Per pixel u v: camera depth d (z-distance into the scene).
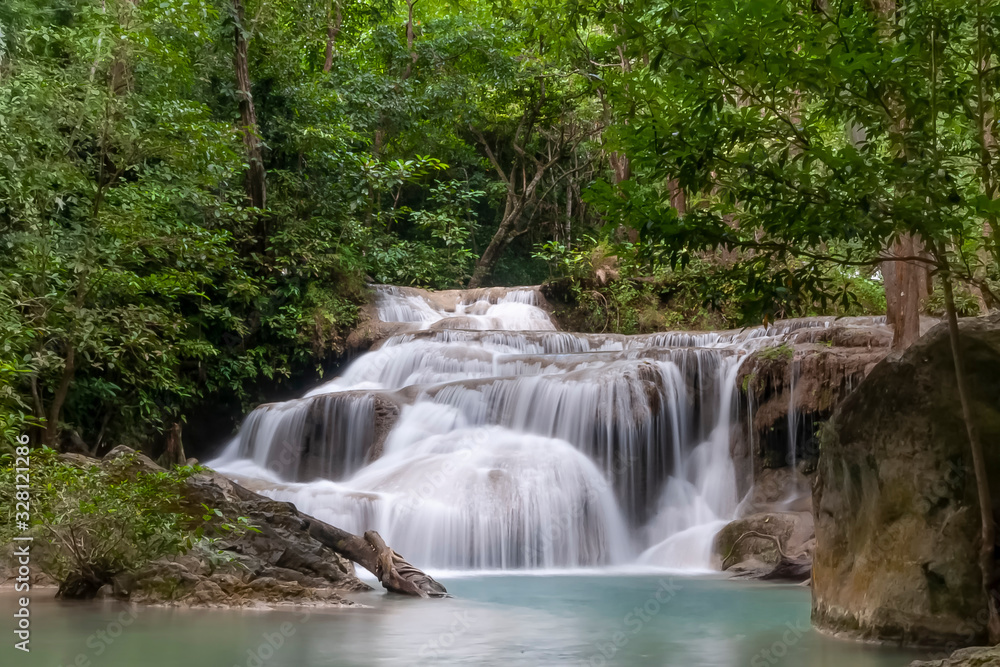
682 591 10.15
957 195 5.02
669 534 14.69
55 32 13.31
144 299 14.66
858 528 6.75
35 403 12.02
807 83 5.31
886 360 6.59
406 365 18.88
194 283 13.84
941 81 5.45
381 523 12.38
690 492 15.34
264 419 17.20
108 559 8.62
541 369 17.20
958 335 5.75
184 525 8.77
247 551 9.23
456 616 8.02
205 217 17.55
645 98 5.63
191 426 18.39
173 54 14.98
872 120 5.54
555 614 8.23
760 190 5.37
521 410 15.69
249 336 19.50
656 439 15.31
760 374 15.27
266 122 21.25
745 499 14.75
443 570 12.40
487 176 33.62
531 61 28.11
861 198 5.05
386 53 28.02
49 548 8.97
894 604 6.27
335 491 12.80
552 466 13.92
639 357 16.45
